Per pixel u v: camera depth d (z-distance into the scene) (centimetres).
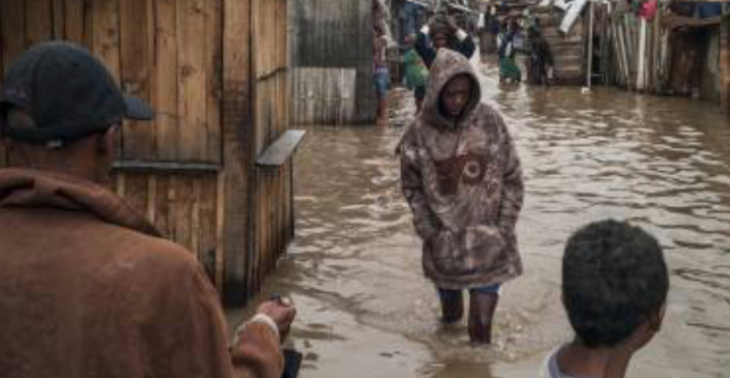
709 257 749
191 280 192
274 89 718
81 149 201
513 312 622
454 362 538
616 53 2508
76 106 197
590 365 208
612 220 219
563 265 211
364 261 743
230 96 587
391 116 1745
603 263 203
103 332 185
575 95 2289
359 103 1570
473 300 550
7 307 188
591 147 1350
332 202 966
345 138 1423
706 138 1448
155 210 598
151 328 187
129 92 585
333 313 620
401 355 549
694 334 582
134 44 581
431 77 534
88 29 577
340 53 1559
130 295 187
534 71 2608
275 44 718
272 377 228
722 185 1050
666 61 2212
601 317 202
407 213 918
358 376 517
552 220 879
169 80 585
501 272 546
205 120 590
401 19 2872
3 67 572
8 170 197
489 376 520
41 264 189
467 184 538
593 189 1026
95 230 194
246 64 585
